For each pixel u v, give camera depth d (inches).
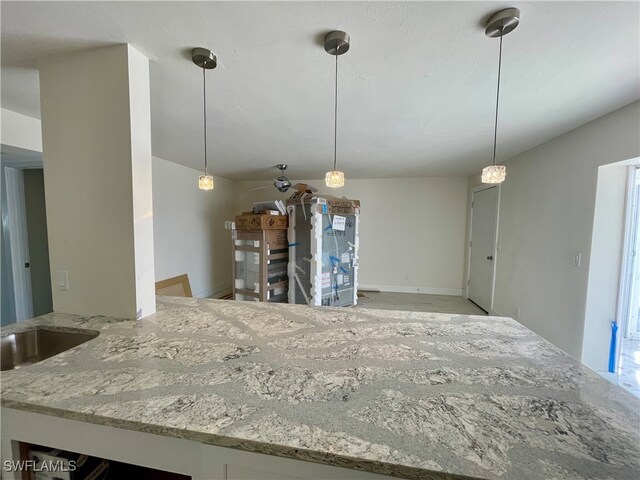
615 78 62.0
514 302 132.0
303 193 147.8
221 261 206.2
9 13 42.6
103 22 45.1
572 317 95.0
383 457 22.7
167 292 109.6
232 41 50.7
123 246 53.1
